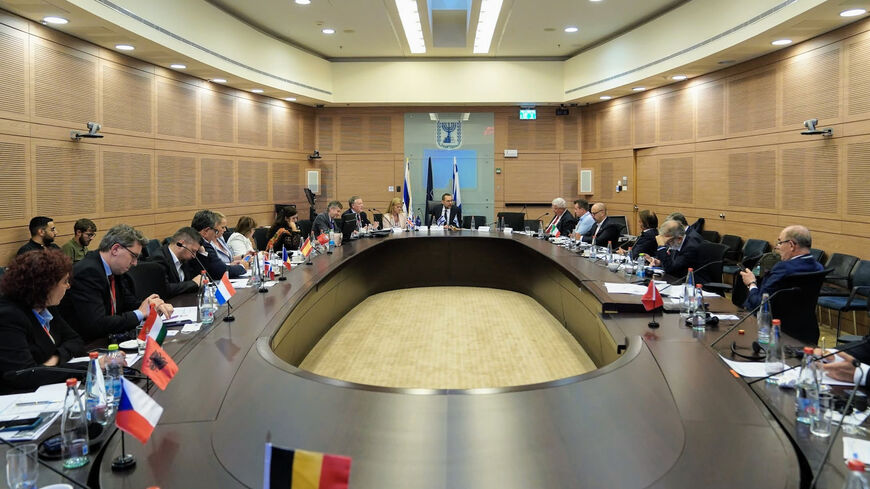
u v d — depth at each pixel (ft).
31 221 17.92
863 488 4.27
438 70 35.94
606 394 6.57
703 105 27.89
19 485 4.77
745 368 7.88
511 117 38.68
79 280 10.00
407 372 14.75
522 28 29.32
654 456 5.21
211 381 7.14
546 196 38.91
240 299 12.67
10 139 17.87
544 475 4.87
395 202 29.43
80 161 20.88
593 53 32.58
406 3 25.12
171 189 26.43
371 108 38.65
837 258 18.58
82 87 20.84
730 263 23.24
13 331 7.61
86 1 17.24
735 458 5.19
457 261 27.48
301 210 37.40
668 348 8.61
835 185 20.18
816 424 5.92
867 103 18.66
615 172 35.50
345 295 21.30
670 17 25.79
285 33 30.55
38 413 6.40
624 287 13.24
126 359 8.38
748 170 24.98
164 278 13.19
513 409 6.12
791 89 22.20
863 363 7.86
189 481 4.83
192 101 27.78
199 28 24.12
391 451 5.27
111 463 5.14
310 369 14.90
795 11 18.19
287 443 5.45
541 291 22.86
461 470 4.94
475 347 17.01
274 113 34.73
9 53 17.66
